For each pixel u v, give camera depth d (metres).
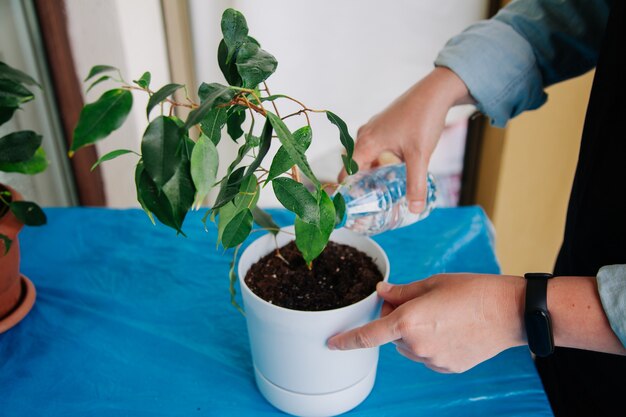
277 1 1.19
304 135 0.48
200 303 0.80
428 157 0.77
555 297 0.51
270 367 0.60
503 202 1.42
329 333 0.55
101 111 0.36
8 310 0.75
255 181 0.50
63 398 0.64
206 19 1.20
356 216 0.72
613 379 0.64
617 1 0.61
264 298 0.59
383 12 1.22
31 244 0.93
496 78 0.80
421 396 0.65
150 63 1.23
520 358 0.70
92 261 0.89
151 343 0.73
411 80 1.32
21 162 0.72
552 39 0.80
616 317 0.48
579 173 0.70
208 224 1.00
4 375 0.67
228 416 0.62
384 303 0.63
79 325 0.75
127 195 1.35
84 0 1.11
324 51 1.26
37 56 1.15
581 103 1.26
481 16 1.25
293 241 0.69
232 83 0.49
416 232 0.97
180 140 0.36
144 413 0.62
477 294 0.54
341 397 0.61
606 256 0.64
